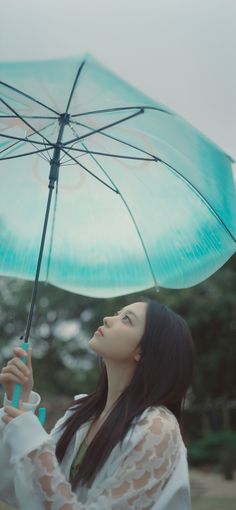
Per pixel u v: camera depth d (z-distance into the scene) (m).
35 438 1.72
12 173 2.43
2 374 1.90
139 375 1.94
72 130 2.20
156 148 2.12
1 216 2.41
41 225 2.42
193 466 14.09
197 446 14.66
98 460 1.83
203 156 1.97
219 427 16.70
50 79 1.86
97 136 2.22
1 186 2.44
